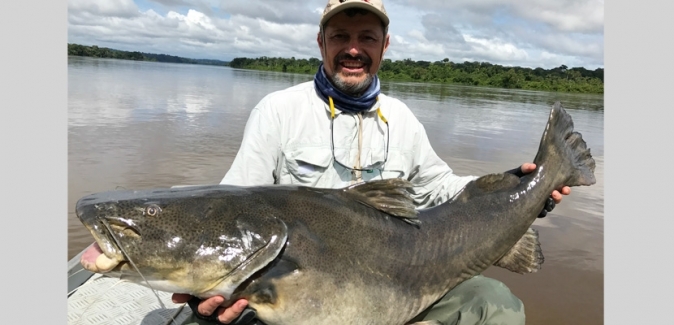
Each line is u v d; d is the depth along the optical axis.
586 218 2.17
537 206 1.18
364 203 1.00
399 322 1.00
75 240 1.71
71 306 1.20
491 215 1.12
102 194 0.88
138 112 4.58
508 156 3.40
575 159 1.25
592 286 1.58
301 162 1.16
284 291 0.87
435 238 1.04
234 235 0.85
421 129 1.30
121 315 1.17
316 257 0.90
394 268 0.98
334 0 1.15
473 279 1.10
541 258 1.20
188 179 2.55
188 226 0.84
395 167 1.23
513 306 1.03
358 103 1.18
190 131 3.77
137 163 2.78
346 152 1.19
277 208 0.90
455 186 1.27
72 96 5.41
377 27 1.18
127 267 0.83
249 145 1.13
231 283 0.83
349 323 0.93
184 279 0.83
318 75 1.22
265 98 1.19
